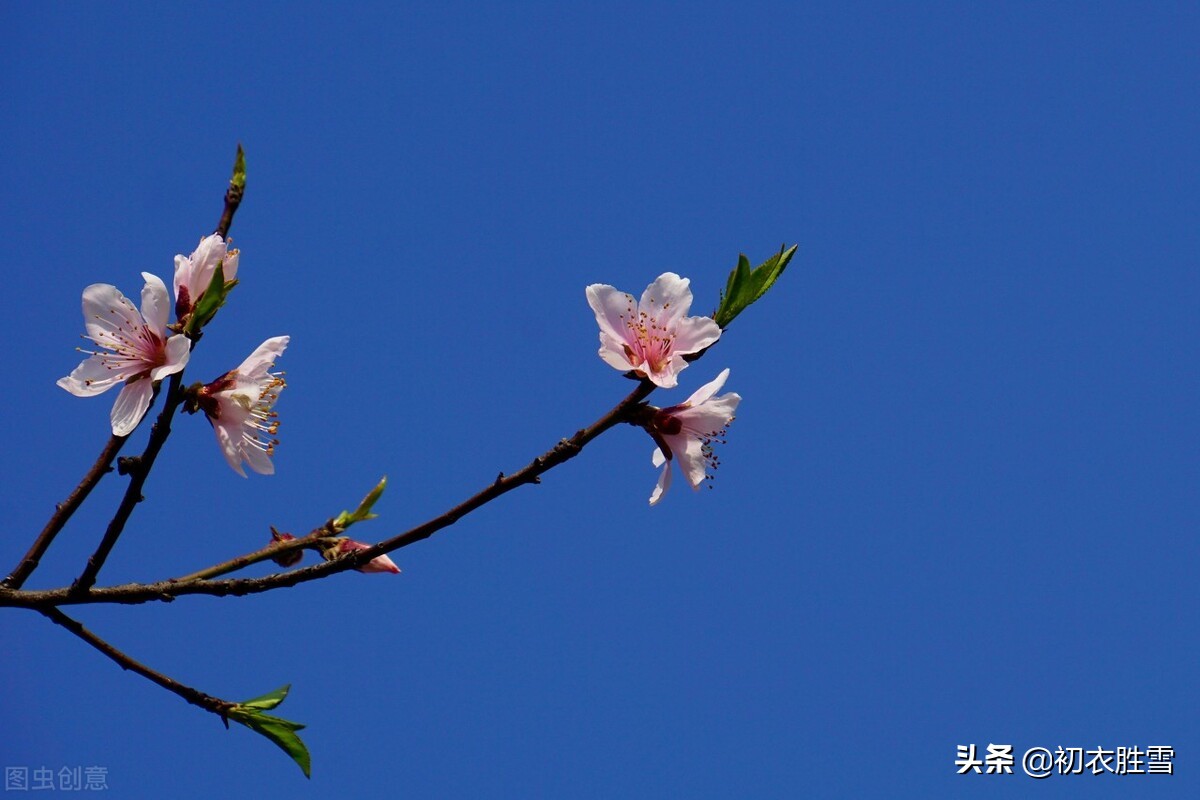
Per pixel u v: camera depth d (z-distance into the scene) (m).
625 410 1.29
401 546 1.28
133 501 1.28
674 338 1.30
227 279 1.30
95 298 1.30
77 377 1.30
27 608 1.28
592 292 1.30
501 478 1.28
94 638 1.28
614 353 1.30
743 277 1.30
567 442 1.28
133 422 1.30
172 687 1.29
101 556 1.28
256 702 1.29
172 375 1.28
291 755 1.29
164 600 1.28
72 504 1.29
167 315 1.30
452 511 1.28
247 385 1.30
